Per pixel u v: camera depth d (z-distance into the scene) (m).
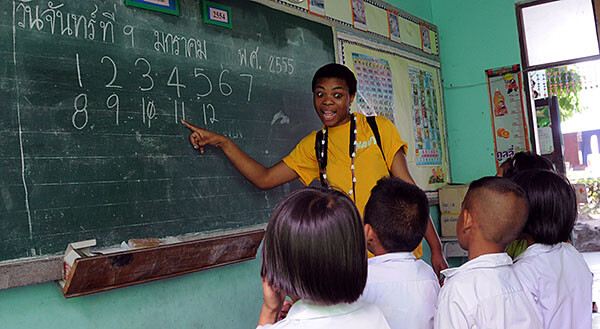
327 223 0.83
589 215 7.51
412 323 1.23
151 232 1.90
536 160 1.85
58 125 1.67
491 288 1.12
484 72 4.29
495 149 4.24
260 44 2.50
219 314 2.16
